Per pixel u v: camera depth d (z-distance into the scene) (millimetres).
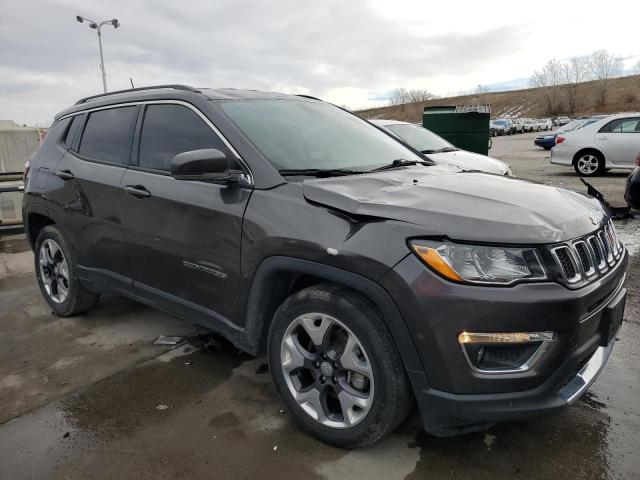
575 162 12727
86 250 3848
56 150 4199
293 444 2588
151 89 3623
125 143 3584
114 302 4695
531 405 2117
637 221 7434
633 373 3221
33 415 2898
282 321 2598
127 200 3383
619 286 2596
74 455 2539
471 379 2102
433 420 2227
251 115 3148
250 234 2648
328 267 2346
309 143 3170
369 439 2396
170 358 3568
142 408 2945
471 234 2113
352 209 2346
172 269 3156
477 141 10836
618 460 2430
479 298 2047
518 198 2445
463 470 2381
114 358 3584
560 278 2125
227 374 3324
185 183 3047
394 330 2195
